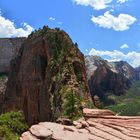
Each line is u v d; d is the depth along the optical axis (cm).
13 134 4512
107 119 2997
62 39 8231
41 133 2292
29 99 9344
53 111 6556
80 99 5419
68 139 2194
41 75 8994
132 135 2372
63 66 7338
